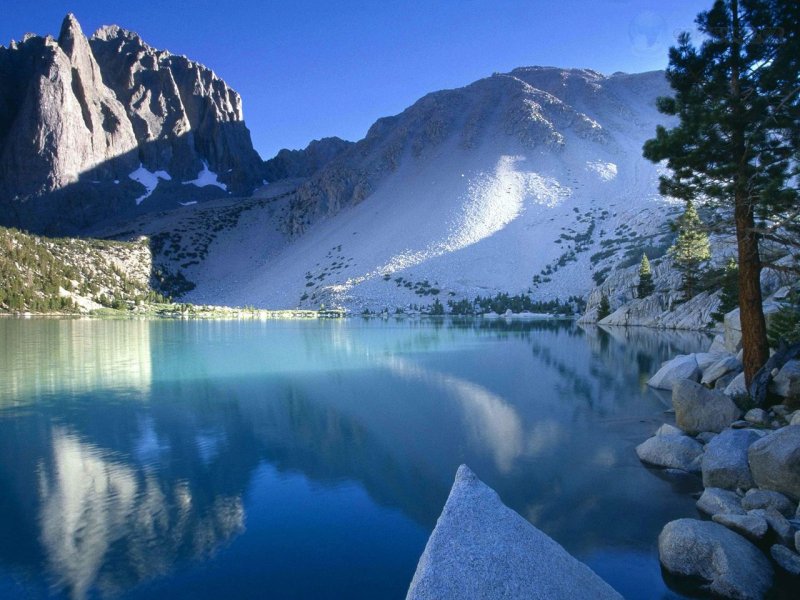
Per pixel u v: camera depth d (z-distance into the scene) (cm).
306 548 756
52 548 750
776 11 1199
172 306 11388
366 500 934
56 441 1315
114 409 1683
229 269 18188
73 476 1059
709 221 1641
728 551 643
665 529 720
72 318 8244
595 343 4047
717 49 1316
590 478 1020
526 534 496
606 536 772
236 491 976
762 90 1255
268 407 1709
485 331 5697
